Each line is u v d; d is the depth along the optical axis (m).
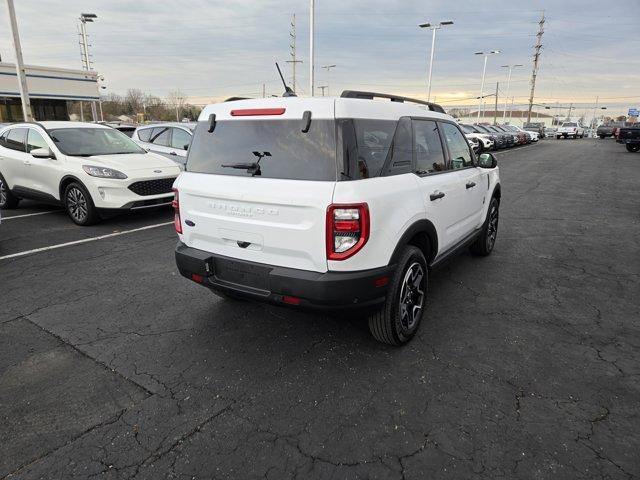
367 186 2.97
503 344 3.60
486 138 26.08
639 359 3.38
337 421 2.71
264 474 2.32
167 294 4.66
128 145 8.80
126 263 5.65
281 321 4.02
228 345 3.61
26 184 8.41
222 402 2.89
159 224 7.80
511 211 8.97
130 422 2.71
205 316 4.13
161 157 8.52
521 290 4.72
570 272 5.28
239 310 4.25
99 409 2.83
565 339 3.68
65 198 7.77
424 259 3.65
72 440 2.56
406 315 3.52
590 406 2.83
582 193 11.20
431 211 3.72
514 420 2.70
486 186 5.35
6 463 2.39
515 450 2.46
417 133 3.79
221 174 3.38
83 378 3.16
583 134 55.62
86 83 36.28
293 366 3.30
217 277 3.48
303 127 3.00
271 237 3.11
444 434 2.59
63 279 5.09
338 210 2.84
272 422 2.70
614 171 16.11
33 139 8.32
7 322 4.02
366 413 2.78
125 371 3.25
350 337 3.72
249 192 3.14
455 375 3.17
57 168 7.70
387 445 2.51
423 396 2.94
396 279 3.28
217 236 3.41
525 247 6.35
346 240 2.88
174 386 3.07
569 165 18.28
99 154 8.08
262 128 3.20
